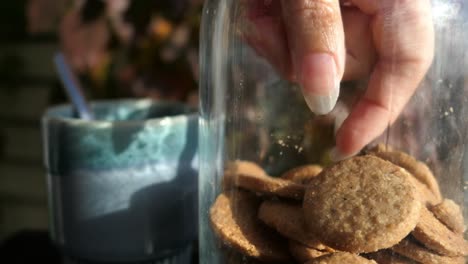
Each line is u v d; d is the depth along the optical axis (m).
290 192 0.29
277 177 0.32
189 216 0.39
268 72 0.33
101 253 0.37
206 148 0.34
